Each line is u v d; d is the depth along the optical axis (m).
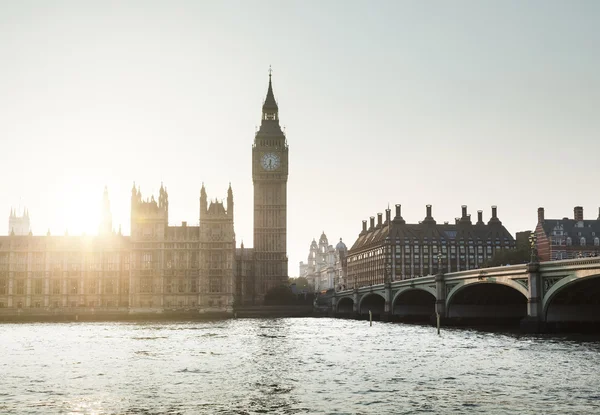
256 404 54.31
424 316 198.25
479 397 56.03
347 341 112.50
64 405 54.50
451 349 93.44
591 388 59.22
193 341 115.62
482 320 153.88
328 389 60.62
